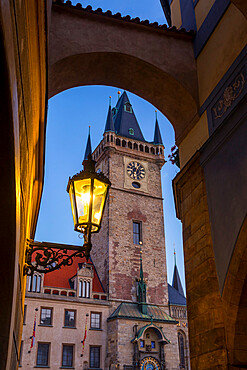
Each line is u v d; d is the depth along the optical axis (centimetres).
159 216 6122
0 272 393
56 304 4747
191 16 1125
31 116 536
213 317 796
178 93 1042
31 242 638
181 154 1087
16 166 326
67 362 4538
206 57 1009
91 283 5109
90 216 593
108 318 4962
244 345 751
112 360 4650
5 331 414
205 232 881
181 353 5381
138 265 5566
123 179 6103
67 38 955
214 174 878
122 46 998
